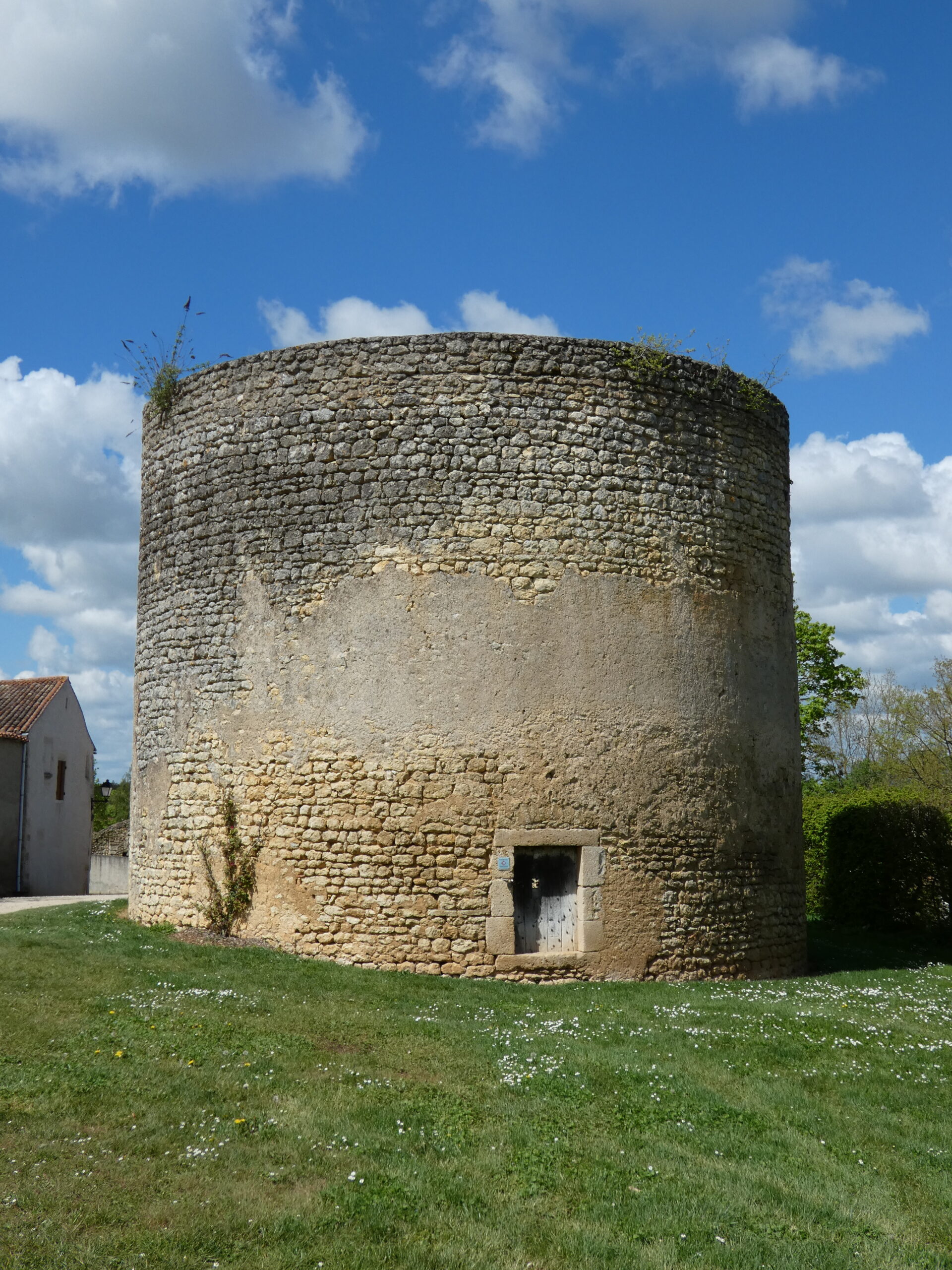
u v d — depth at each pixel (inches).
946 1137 252.8
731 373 461.7
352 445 422.9
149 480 489.7
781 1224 204.7
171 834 452.8
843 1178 227.9
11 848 965.8
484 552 410.0
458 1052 291.7
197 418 462.3
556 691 407.5
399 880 397.7
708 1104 263.3
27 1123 225.5
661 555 428.5
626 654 417.4
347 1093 255.4
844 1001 378.0
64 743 1072.8
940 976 460.8
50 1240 178.4
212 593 446.3
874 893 629.9
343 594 416.8
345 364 428.5
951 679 1091.3
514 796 399.9
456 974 390.0
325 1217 192.9
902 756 1162.6
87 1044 279.1
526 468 416.2
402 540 412.8
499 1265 181.9
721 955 422.3
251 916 418.9
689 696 427.2
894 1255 195.8
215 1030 297.4
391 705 406.3
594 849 403.5
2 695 1064.2
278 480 433.7
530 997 362.9
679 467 438.3
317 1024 311.1
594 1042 309.0
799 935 465.1
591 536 418.0
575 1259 186.4
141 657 487.2
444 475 413.7
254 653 431.2
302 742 416.5
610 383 429.4
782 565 482.3
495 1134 237.1
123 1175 205.3
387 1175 211.6
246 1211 193.3
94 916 509.7
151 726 471.5
